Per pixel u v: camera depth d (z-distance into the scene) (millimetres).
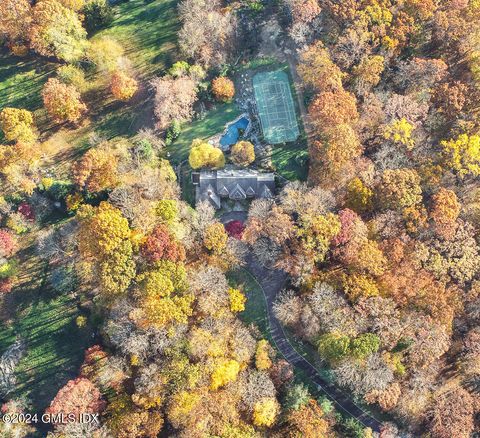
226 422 90500
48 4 113250
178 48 122750
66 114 111875
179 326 94312
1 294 104000
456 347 104438
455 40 118875
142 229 98750
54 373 99375
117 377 93125
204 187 111062
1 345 101375
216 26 119875
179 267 97000
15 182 105750
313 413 94250
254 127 119312
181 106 115812
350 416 101062
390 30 117188
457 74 119750
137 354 93188
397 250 99938
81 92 117812
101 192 106875
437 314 98500
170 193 106688
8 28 115812
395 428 97812
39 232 107375
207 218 104562
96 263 98875
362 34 114438
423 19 118625
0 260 103000
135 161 109375
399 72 116375
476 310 102375
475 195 109250
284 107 120938
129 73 120250
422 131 112000
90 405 89562
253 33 125688
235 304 99438
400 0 119500
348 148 105000
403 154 110312
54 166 112562
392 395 94438
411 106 111188
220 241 101062
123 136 116188
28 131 109812
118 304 96000
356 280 98000
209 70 121312
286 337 105000
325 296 97250
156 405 91562
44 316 103000
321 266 102438
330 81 110438
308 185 111688
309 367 103625
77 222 106688
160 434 92812
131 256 96438
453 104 112312
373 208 106375
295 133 118750
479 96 114438
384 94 114938
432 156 110750
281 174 114812
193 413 88938
